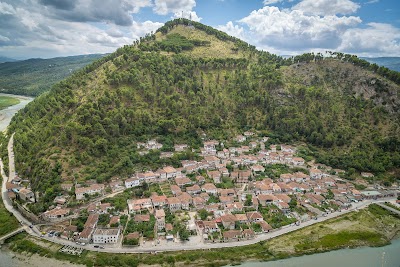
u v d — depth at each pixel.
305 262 142.88
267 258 144.00
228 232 155.50
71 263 137.62
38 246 148.38
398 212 186.12
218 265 138.75
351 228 168.88
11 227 164.38
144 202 180.25
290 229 165.75
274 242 154.25
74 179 192.12
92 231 155.12
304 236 159.88
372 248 155.88
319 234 162.00
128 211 175.88
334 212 185.38
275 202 189.88
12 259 142.00
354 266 140.38
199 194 194.25
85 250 145.12
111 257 139.75
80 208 175.88
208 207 180.00
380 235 165.25
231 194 196.12
